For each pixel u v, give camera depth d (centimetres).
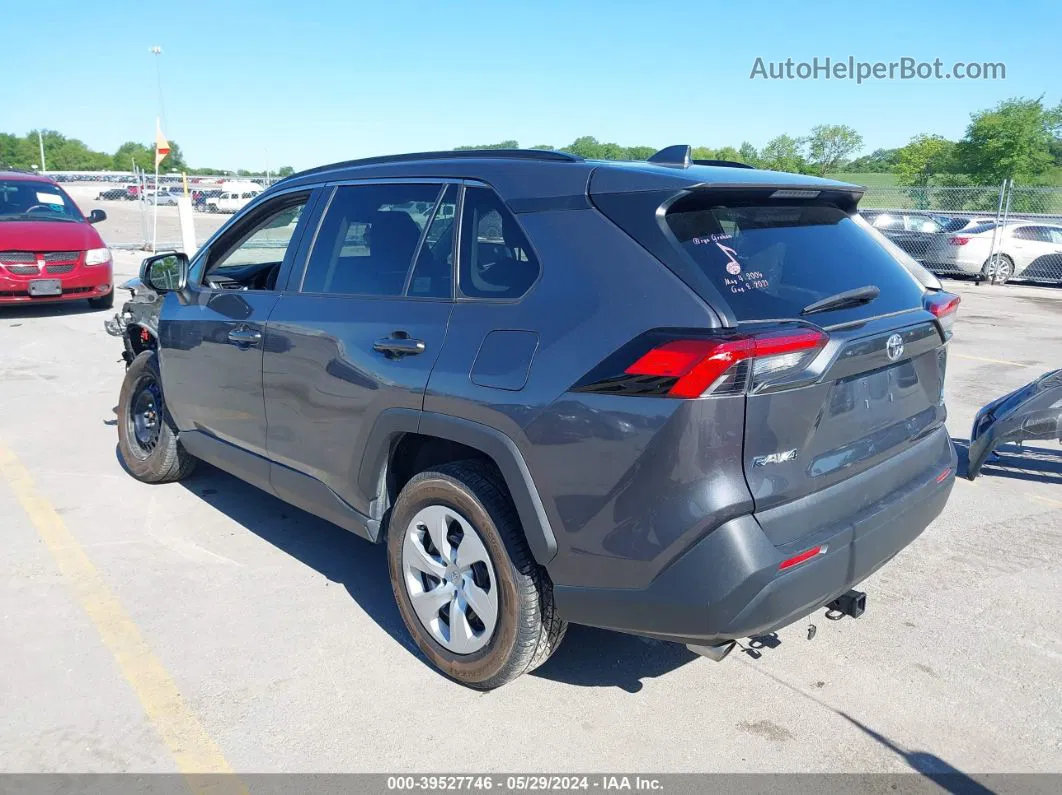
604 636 356
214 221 3266
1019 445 551
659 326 245
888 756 280
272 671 324
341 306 346
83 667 324
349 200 366
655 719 298
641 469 246
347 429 337
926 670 330
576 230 274
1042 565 422
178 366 452
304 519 473
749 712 303
